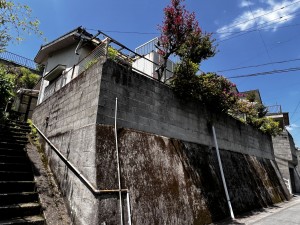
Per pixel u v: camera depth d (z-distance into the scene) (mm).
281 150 19656
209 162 8367
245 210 8672
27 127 9805
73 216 4801
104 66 5883
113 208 4457
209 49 9281
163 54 9273
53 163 6660
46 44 13133
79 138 5672
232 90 11133
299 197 15805
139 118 6395
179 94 8164
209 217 6598
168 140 7051
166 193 5719
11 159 6492
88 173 4793
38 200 5227
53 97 8984
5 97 8086
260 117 16188
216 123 10062
